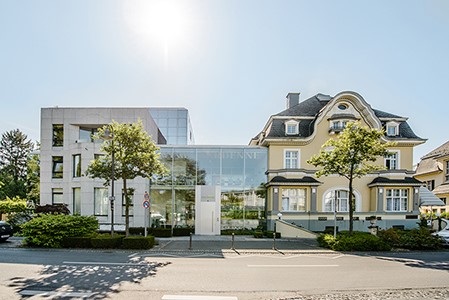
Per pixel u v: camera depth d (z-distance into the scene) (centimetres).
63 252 1432
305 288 838
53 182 2647
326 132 2662
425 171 3806
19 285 841
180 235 2402
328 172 1831
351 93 2634
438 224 2403
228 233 2491
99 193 2531
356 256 1400
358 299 739
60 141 2684
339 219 2484
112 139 1634
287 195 2536
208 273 1012
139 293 774
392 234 1684
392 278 960
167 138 4928
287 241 1959
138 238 1552
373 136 1719
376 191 2527
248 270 1068
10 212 2505
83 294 761
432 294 784
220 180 2647
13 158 5922
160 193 2606
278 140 2598
